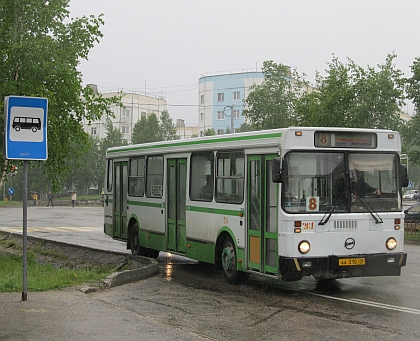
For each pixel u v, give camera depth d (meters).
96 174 71.50
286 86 38.59
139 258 15.74
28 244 21.94
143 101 95.69
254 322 8.97
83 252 18.53
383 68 26.44
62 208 56.38
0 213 45.81
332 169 11.18
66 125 18.47
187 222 14.61
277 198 11.07
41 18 17.73
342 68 26.84
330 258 10.91
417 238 25.19
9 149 9.49
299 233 10.80
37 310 9.09
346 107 26.39
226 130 84.38
